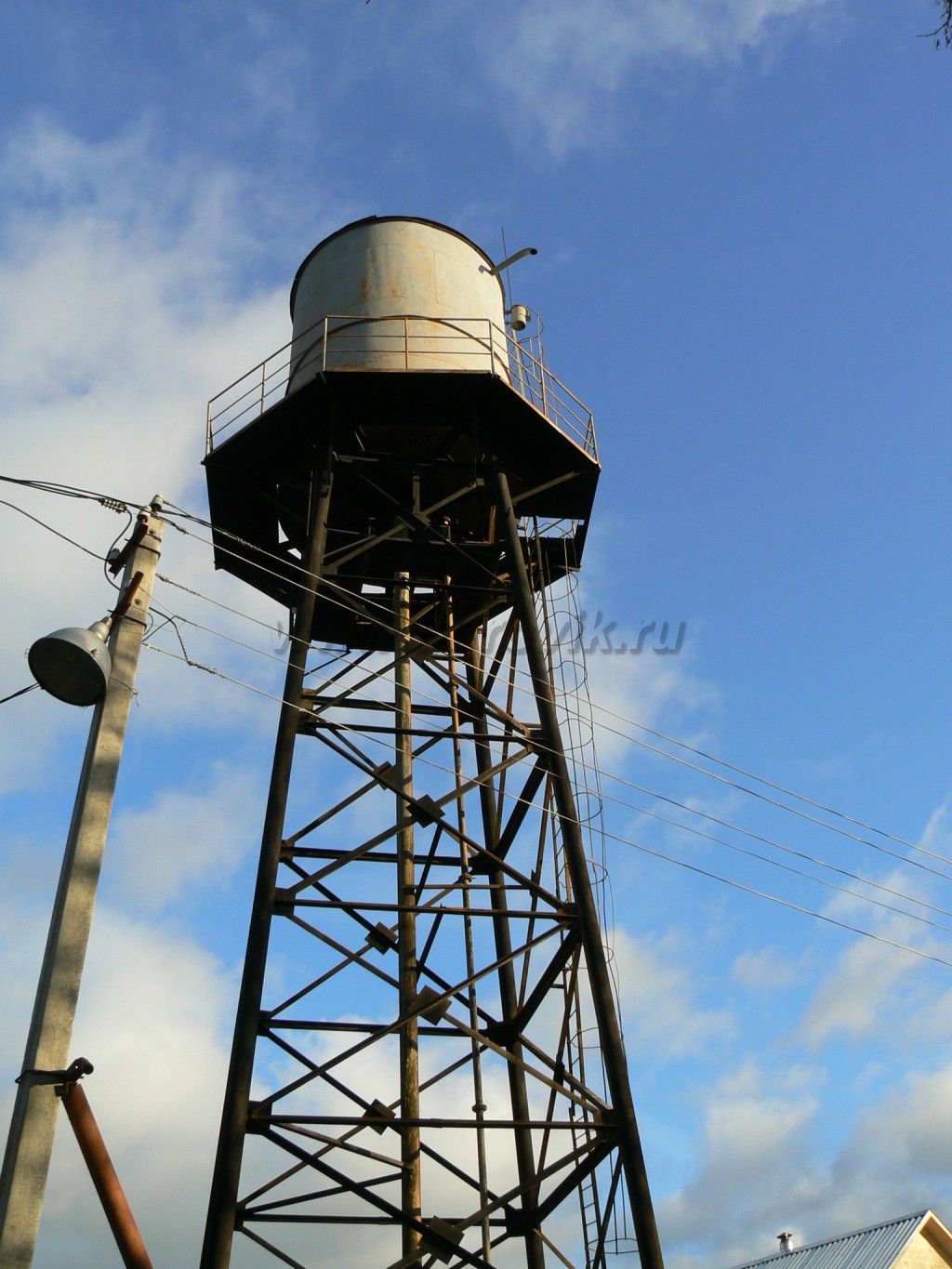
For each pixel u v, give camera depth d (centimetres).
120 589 1213
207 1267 1180
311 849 1527
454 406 1897
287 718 1551
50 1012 962
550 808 1647
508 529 1852
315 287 2081
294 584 1756
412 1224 1319
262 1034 1369
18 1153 911
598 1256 1434
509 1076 1744
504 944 1859
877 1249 2738
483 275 2122
